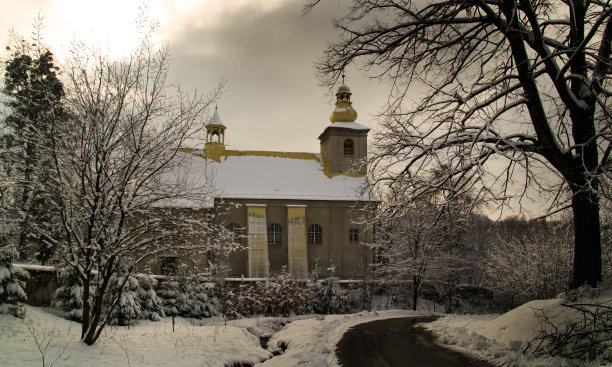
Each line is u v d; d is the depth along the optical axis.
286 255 42.53
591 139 10.28
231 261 40.75
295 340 15.79
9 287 14.02
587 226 11.83
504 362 10.55
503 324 13.27
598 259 11.80
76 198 11.21
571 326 9.80
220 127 46.25
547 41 12.05
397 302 34.62
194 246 12.52
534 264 26.05
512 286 28.64
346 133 47.09
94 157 11.17
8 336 11.70
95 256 11.55
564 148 11.93
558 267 24.94
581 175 11.10
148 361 11.02
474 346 12.55
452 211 13.53
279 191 43.31
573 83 12.35
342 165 46.72
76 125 11.11
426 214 14.39
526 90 11.61
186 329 18.31
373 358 11.94
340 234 43.53
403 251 30.36
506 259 29.19
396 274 33.06
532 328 11.64
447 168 12.23
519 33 11.20
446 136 12.00
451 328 15.48
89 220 11.28
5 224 11.66
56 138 10.83
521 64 11.34
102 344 12.19
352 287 33.41
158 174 12.09
